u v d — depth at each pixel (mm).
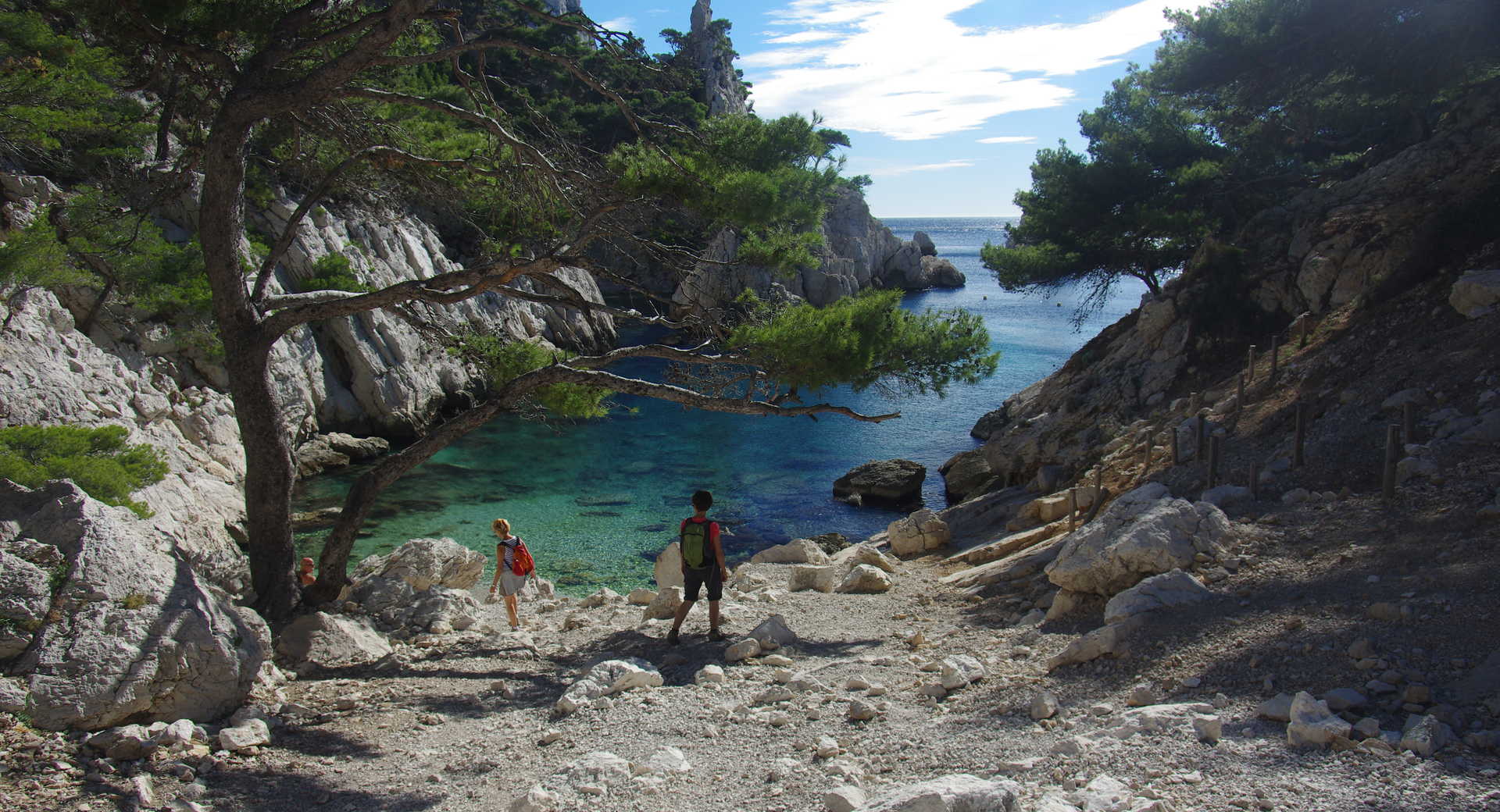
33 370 19844
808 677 8102
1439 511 8922
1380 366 14523
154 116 24359
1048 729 6199
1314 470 11539
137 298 24922
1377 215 20500
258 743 7312
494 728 7695
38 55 20469
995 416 35312
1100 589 9602
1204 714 5703
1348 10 20875
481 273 11391
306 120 12516
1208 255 23078
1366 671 6000
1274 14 22875
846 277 90688
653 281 78688
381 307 11336
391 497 26719
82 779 6188
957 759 5844
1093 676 7238
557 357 13547
